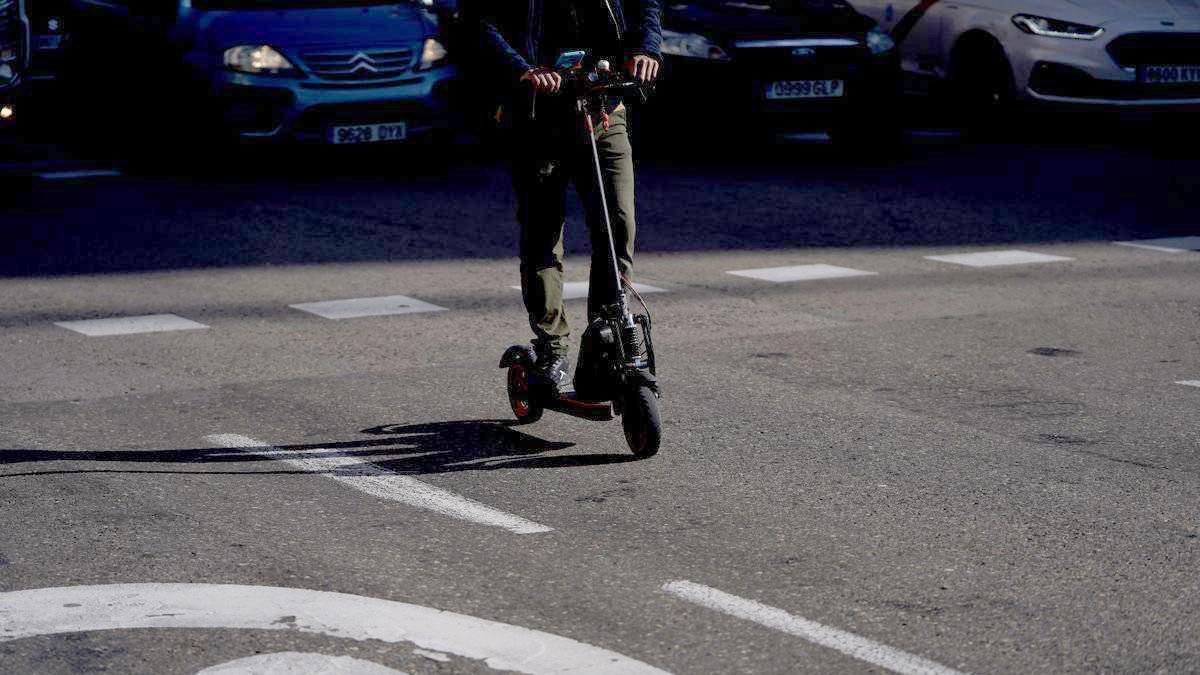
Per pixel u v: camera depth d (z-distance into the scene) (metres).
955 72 21.05
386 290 11.94
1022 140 20.70
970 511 6.79
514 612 5.66
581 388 7.72
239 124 17.44
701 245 13.93
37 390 9.03
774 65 18.39
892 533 6.50
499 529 6.58
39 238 13.95
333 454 7.73
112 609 5.69
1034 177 17.61
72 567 6.13
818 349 10.09
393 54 17.73
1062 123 21.31
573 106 7.54
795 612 5.63
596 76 7.36
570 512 6.81
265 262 13.02
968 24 20.75
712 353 9.97
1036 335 10.50
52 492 7.10
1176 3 20.31
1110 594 5.80
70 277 12.35
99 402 8.77
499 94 7.70
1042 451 7.75
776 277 12.54
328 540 6.45
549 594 5.83
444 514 6.79
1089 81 19.86
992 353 9.98
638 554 6.26
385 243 13.86
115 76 19.39
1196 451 7.75
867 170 18.17
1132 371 9.49
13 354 9.92
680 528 6.59
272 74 17.42
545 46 7.65
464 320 10.95
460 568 6.11
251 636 5.44
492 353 9.98
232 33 17.64
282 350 10.04
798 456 7.67
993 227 14.77
